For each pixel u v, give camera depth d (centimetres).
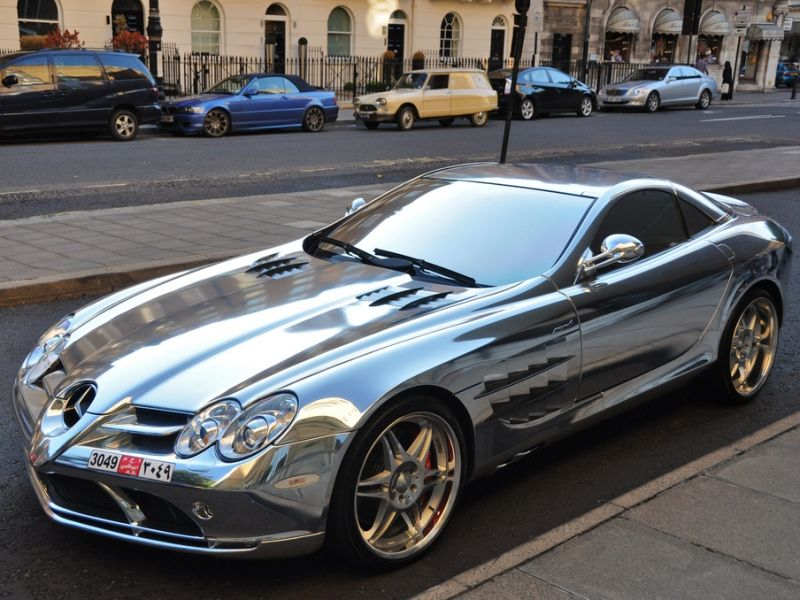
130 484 288
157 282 430
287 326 339
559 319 367
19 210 1011
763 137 2067
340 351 313
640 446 434
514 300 363
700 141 1959
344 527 296
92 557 322
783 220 1064
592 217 408
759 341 492
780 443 414
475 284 382
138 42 2348
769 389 517
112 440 296
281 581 307
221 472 278
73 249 796
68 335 376
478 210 431
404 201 461
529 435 362
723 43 4397
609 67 3766
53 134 1866
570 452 425
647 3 3959
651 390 420
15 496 371
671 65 2983
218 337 336
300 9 2911
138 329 359
